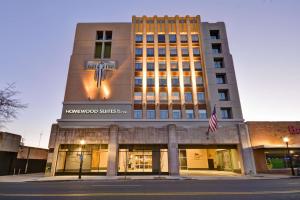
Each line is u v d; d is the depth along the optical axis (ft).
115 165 93.86
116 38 147.13
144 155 100.01
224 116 130.62
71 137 98.32
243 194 34.50
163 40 153.69
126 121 117.91
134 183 57.82
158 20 159.84
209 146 103.30
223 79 141.28
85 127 100.37
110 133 98.94
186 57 147.54
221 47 149.07
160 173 95.45
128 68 137.49
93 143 98.07
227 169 116.67
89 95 128.98
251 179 68.54
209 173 103.71
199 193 35.94
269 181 59.62
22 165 106.42
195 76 142.20
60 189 42.91
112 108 124.57
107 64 136.98
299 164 95.81
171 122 119.65
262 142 99.71
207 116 130.62
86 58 138.92
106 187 46.62
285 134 101.35
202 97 136.46
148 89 138.62
